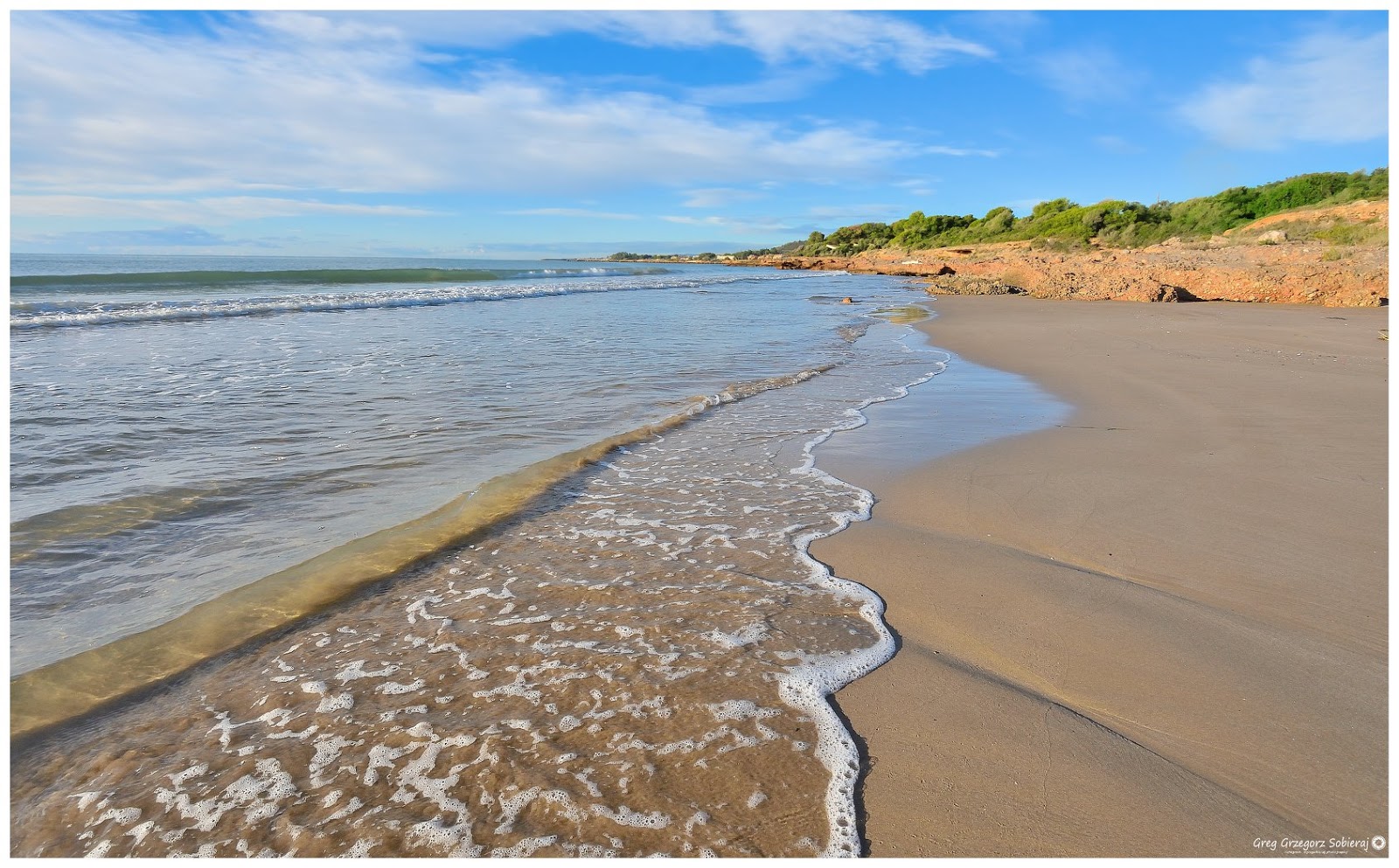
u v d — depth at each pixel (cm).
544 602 308
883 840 184
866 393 777
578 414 646
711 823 188
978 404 719
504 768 208
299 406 632
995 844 183
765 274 5159
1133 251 3325
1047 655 268
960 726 228
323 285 2405
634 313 1680
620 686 248
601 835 184
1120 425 617
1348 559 343
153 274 2292
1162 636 279
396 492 433
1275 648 269
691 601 310
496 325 1327
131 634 276
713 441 577
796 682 251
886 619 296
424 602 305
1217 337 1187
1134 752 215
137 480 438
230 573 327
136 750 215
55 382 703
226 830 186
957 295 2564
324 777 205
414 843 182
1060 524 395
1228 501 425
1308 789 200
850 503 437
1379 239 2375
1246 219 3984
